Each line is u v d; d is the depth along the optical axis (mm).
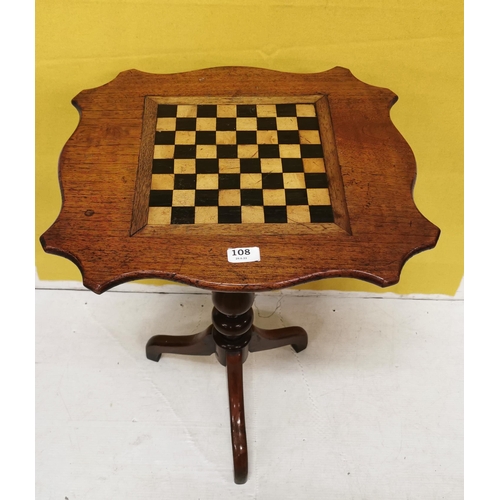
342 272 907
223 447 1458
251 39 1411
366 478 1404
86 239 941
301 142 1132
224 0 1341
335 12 1360
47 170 1612
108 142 1116
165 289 1871
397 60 1436
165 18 1370
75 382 1592
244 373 1628
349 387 1604
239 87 1253
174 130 1150
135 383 1598
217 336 1452
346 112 1195
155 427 1496
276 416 1524
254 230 972
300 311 1831
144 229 965
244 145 1124
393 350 1715
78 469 1402
